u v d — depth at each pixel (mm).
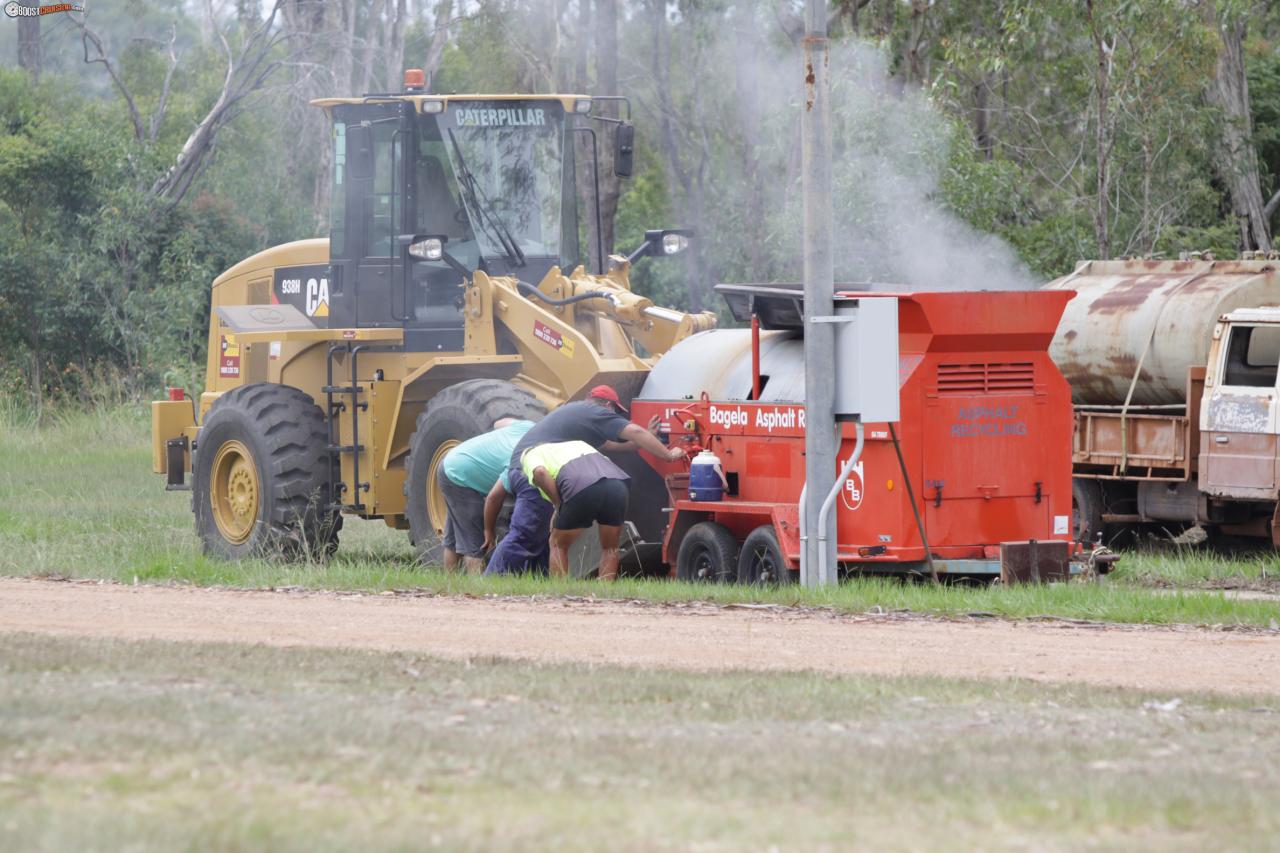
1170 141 109562
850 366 50125
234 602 46188
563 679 33188
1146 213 104938
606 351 61594
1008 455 52281
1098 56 98188
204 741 25359
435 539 59281
